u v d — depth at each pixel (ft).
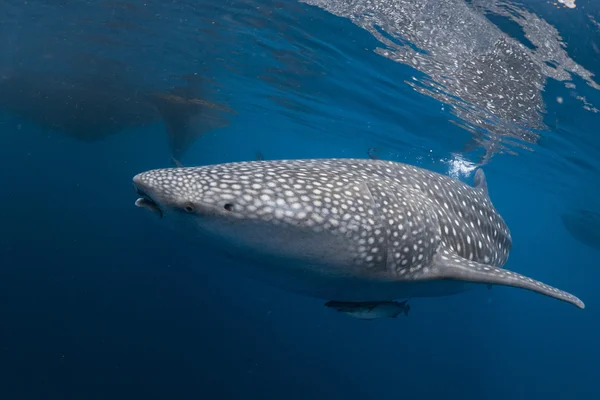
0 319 46.37
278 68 47.14
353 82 45.44
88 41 46.55
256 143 152.35
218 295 66.03
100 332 47.32
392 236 11.28
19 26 44.62
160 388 39.73
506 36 26.76
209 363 45.88
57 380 38.19
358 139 78.79
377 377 58.34
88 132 63.82
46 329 46.11
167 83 57.36
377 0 27.25
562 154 52.21
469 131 52.47
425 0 25.36
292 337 59.21
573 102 34.60
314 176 11.19
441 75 36.40
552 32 24.94
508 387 85.51
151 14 38.09
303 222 10.01
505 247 19.60
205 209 9.39
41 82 55.98
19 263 65.31
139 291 61.26
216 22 37.35
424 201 13.42
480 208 17.88
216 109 75.87
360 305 13.91
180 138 64.90
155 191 9.28
